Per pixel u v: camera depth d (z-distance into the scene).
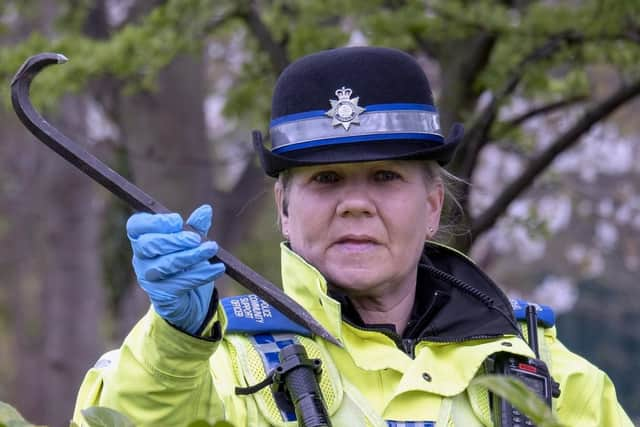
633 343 27.19
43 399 20.72
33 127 3.56
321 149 4.12
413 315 4.38
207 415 3.76
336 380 4.05
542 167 9.10
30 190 19.52
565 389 4.39
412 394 4.07
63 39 9.88
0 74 9.94
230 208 14.67
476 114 9.19
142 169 12.70
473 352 4.16
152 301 3.51
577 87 9.77
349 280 4.11
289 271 4.18
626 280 22.58
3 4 12.38
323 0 9.68
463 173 8.81
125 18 13.19
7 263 22.83
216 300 3.63
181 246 3.46
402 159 4.11
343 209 4.07
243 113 10.62
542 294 22.75
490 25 9.15
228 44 12.69
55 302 18.20
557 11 9.23
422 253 4.57
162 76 12.45
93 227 18.22
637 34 9.13
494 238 13.88
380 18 9.38
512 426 4.02
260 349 4.06
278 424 3.91
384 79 4.18
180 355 3.60
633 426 4.61
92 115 16.39
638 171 16.61
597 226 18.72
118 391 3.67
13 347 25.80
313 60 4.23
